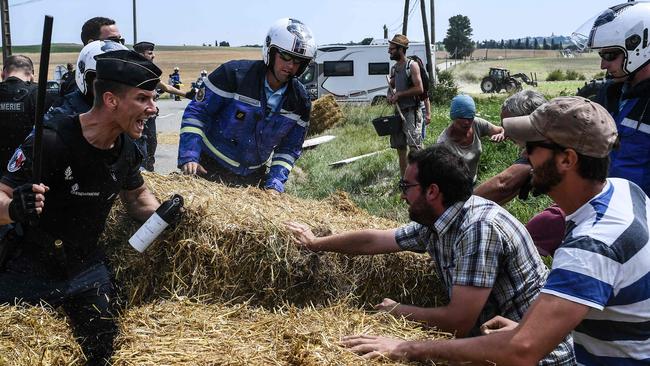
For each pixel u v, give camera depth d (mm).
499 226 3186
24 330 3156
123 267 3896
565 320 2250
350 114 20641
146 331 3297
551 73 60750
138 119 3111
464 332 3236
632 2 3932
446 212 3266
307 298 3887
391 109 21312
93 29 5793
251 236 3818
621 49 3834
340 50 28734
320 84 29047
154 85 3092
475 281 3160
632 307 2262
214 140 5078
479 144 6352
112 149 3207
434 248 3488
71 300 3309
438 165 3211
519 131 2334
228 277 3840
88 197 3197
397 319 3492
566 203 2373
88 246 3367
